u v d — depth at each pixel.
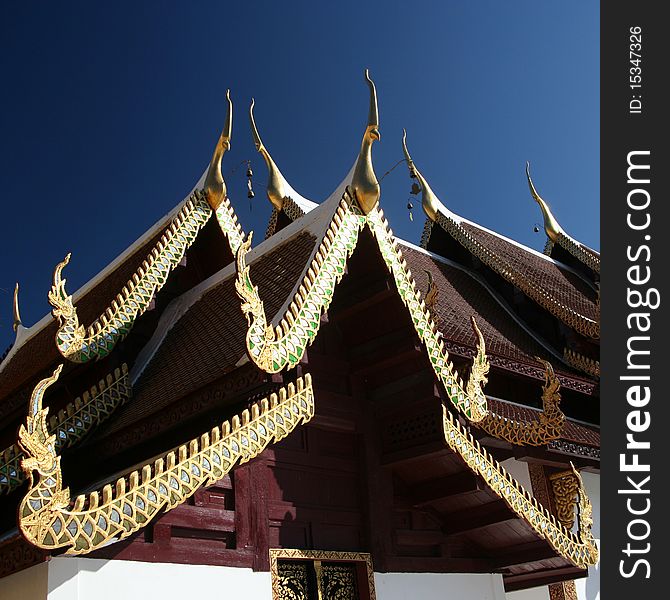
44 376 9.88
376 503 8.32
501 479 8.25
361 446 8.46
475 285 16.39
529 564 9.22
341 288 8.55
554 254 20.31
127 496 5.88
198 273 11.28
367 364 8.45
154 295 9.72
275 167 15.50
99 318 9.11
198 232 10.77
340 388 8.47
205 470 6.36
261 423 6.83
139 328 10.11
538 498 10.82
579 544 8.70
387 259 8.13
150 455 8.29
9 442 10.45
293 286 7.98
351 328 8.60
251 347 6.60
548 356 14.12
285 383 7.36
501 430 9.29
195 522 6.95
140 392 9.14
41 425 5.55
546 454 10.12
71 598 6.05
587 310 16.12
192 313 10.27
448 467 8.45
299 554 7.56
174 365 9.07
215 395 7.50
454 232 17.17
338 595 7.83
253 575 7.16
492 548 9.24
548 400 9.53
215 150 10.80
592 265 19.03
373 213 8.24
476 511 8.76
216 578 6.91
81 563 6.20
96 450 8.88
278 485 7.72
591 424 12.98
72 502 5.64
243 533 7.24
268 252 9.69
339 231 7.88
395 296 8.18
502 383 12.02
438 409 8.10
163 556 6.66
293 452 7.94
